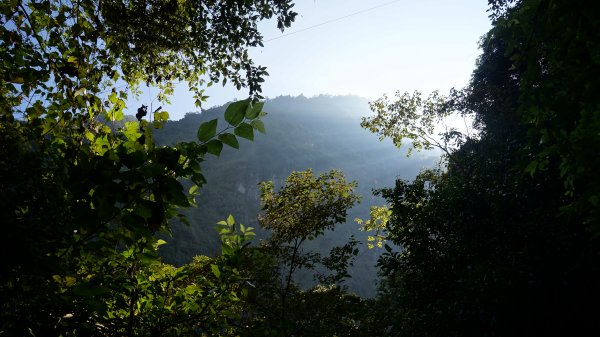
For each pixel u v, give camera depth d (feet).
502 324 17.34
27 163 5.23
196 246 165.07
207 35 18.38
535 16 6.42
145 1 16.19
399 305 28.68
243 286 8.85
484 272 18.76
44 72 8.32
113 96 6.53
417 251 26.50
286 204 24.38
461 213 26.32
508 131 33.42
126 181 4.31
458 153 44.57
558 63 6.87
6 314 4.82
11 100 7.93
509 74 41.68
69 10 11.34
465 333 18.47
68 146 6.54
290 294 20.17
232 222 8.34
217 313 8.15
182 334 7.59
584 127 8.45
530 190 23.86
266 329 8.30
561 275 17.85
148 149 4.80
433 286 25.29
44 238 4.88
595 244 17.49
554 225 20.61
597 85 6.14
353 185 25.13
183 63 20.90
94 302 5.24
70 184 4.41
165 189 4.46
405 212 28.14
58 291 5.44
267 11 16.21
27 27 8.98
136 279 7.30
